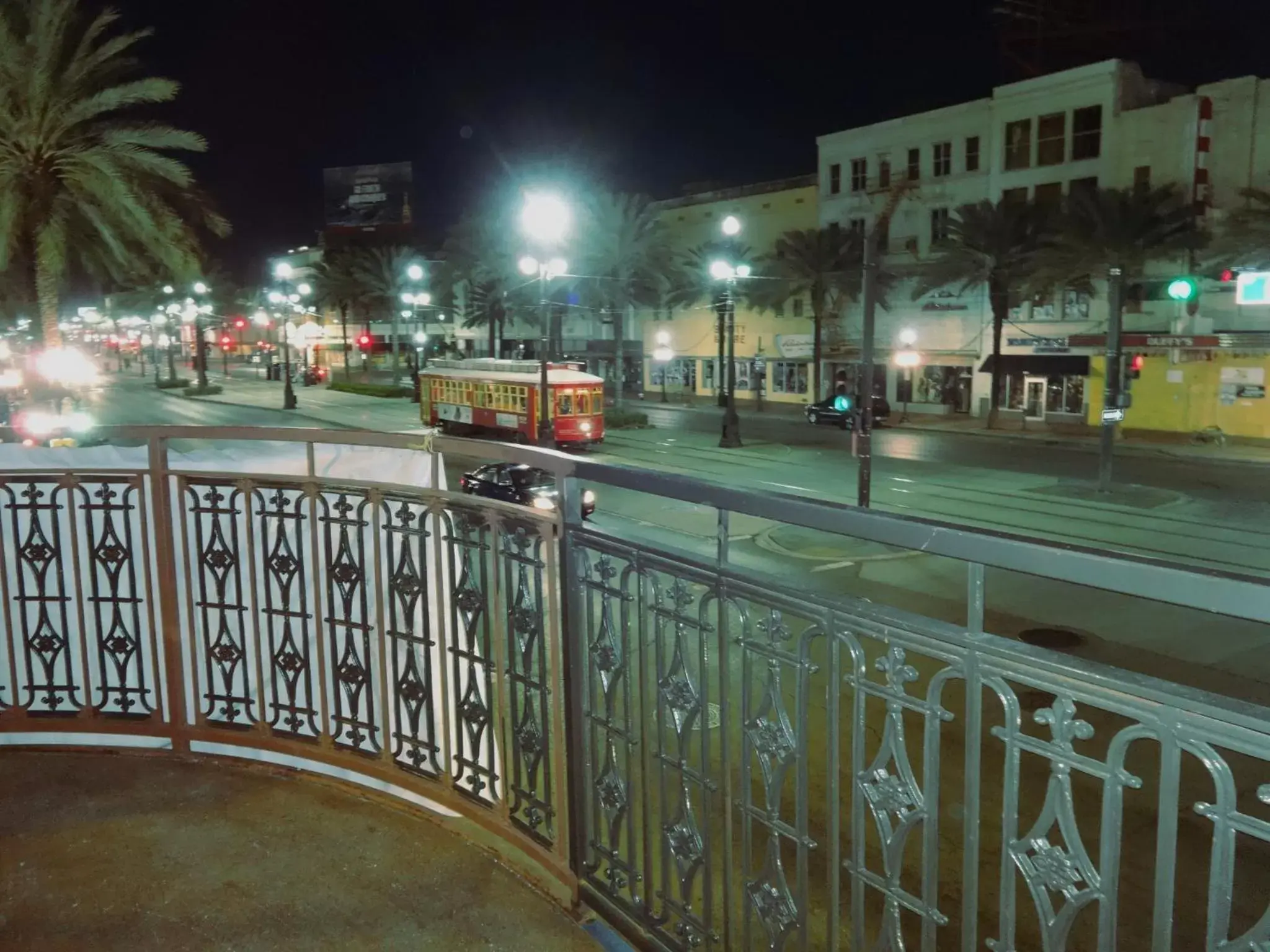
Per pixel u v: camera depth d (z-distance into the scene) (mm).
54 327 23453
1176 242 31344
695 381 56500
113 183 20094
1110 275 21703
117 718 4043
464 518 3281
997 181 39344
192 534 3980
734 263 39750
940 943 4914
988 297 39719
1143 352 33656
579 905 3002
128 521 3912
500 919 2955
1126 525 18797
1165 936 1501
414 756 3586
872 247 17703
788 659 2199
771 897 2328
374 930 2902
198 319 64938
